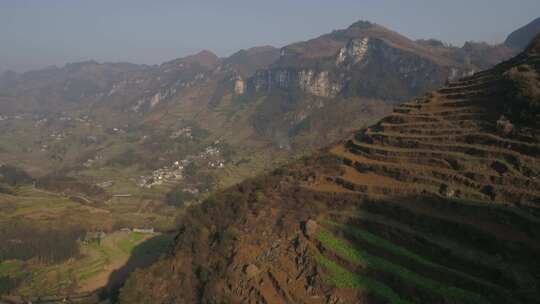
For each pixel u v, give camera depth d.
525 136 47.66
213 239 58.62
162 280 58.44
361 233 46.31
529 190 41.78
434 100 65.44
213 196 67.81
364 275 41.53
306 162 66.88
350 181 55.06
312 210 53.34
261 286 46.41
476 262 36.53
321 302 40.91
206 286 51.06
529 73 53.75
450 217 42.56
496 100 55.81
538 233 37.00
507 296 32.94
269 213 56.22
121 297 57.12
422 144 55.66
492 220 40.75
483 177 45.50
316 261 45.12
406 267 40.41
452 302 34.59
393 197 48.94
